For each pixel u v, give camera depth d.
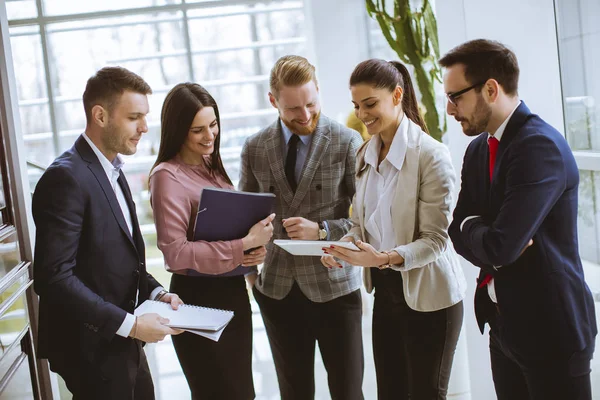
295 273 2.43
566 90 2.48
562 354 1.69
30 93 5.92
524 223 1.61
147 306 2.04
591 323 1.73
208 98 2.21
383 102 2.11
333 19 5.31
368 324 4.39
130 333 1.85
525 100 2.49
